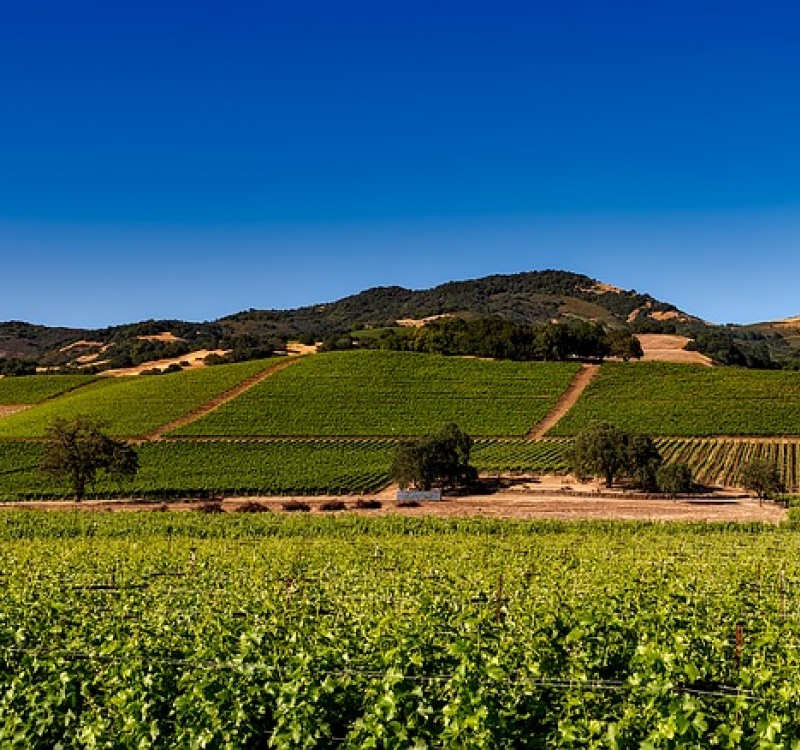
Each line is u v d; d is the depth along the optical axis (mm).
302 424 88062
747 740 8578
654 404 94750
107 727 10031
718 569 23656
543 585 20094
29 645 12844
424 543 34719
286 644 11992
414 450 65125
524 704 9688
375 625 13547
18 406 109250
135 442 83125
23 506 60188
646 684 9430
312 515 46625
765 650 11953
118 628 14000
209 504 57281
